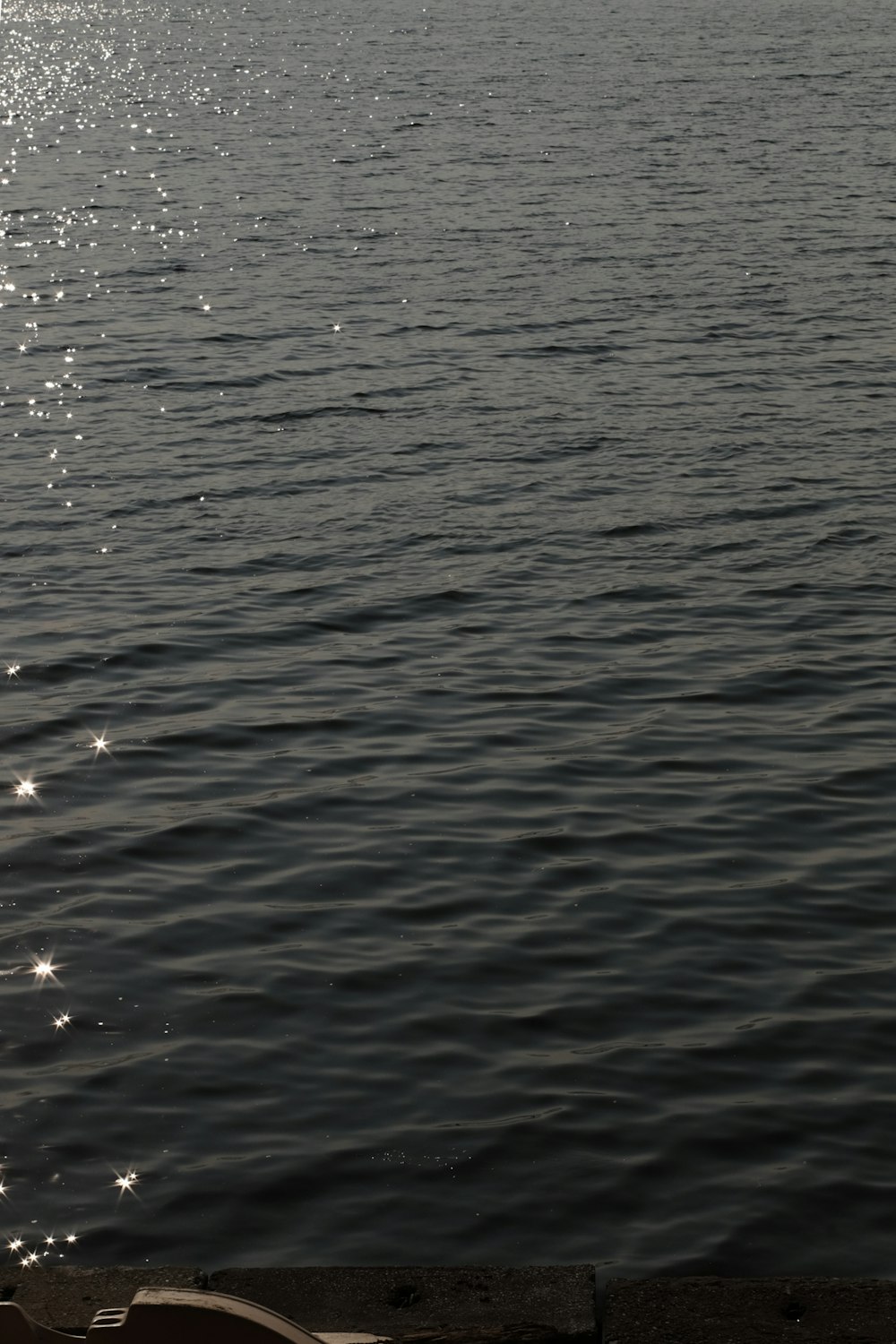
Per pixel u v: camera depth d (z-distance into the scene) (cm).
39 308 2448
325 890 898
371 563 1446
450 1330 493
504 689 1181
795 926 853
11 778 1045
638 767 1050
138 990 800
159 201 3334
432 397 1970
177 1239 624
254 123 4497
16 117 4753
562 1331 493
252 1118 698
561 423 1858
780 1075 723
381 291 2512
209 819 984
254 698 1168
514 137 4062
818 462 1711
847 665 1218
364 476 1689
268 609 1341
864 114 4400
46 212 3228
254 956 830
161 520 1563
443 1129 688
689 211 3095
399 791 1019
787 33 6781
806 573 1411
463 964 819
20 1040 758
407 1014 775
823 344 2186
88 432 1850
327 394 1986
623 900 881
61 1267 541
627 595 1366
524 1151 672
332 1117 698
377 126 4334
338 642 1273
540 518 1557
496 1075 726
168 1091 717
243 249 2847
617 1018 771
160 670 1219
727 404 1925
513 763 1057
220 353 2178
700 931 848
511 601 1355
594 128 4181
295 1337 387
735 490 1630
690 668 1218
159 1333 389
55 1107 707
